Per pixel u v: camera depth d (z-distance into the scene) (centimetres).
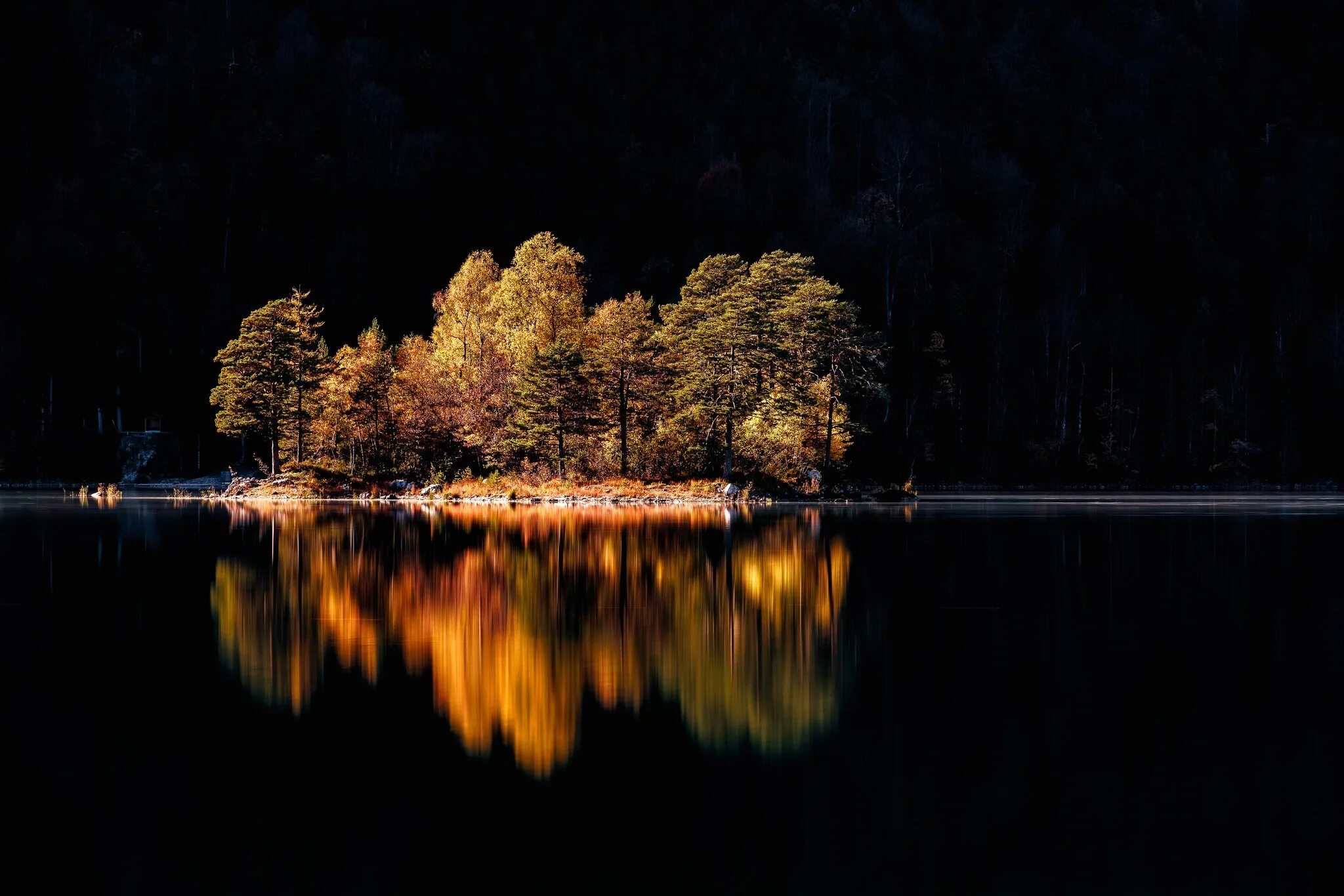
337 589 3167
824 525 5756
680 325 9062
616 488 8381
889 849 1223
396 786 1404
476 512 7106
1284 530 5531
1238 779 1448
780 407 8644
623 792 1387
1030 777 1452
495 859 1192
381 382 9456
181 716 1719
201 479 11325
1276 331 16388
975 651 2256
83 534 5069
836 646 2302
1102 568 3731
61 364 12344
